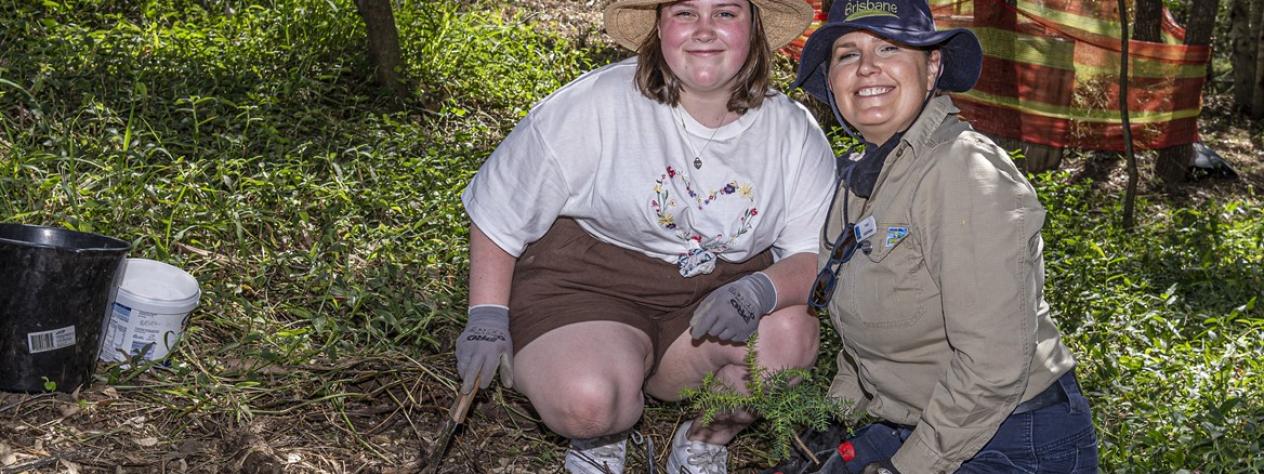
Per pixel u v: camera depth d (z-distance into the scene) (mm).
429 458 3023
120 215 4148
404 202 5082
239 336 3639
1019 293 2295
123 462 2877
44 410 2992
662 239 2984
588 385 2787
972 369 2316
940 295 2443
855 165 2639
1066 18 8812
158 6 7062
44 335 2984
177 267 3635
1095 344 4906
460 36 7516
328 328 3693
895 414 2684
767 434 3494
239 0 7281
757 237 3018
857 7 2572
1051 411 2490
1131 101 9109
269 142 5355
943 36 2447
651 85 2896
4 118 4836
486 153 5934
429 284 4277
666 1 2818
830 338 4324
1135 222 7969
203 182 4785
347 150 5391
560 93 2961
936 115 2479
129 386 3145
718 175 2951
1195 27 9227
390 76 6750
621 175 2914
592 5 9336
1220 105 12883
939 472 2420
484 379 2875
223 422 3164
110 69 5824
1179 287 6293
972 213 2312
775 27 3053
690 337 3062
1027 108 8742
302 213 4387
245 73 6188
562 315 2938
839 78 2604
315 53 6746
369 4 6582
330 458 3117
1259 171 10672
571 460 3123
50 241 3242
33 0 6668
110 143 4777
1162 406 4176
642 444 3311
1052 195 7160
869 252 2541
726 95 2916
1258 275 6598
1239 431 3943
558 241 3068
